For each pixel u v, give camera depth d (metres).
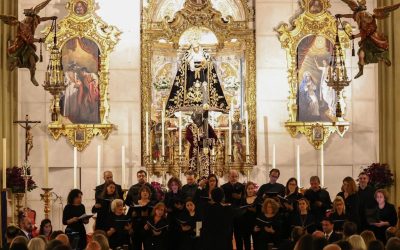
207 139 24.80
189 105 26.22
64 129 25.81
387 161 21.75
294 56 26.34
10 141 22.02
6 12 21.59
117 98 26.12
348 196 18.98
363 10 21.08
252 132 26.20
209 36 26.53
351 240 12.09
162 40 26.39
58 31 25.91
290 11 26.47
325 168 26.23
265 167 26.16
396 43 21.22
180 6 26.64
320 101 26.33
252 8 26.59
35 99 25.84
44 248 12.34
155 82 26.36
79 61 26.03
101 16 26.23
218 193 18.16
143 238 19.33
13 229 15.57
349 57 26.38
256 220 19.00
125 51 26.23
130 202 20.66
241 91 26.41
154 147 26.08
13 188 21.16
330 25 26.34
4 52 21.03
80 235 19.19
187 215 19.52
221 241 18.03
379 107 22.17
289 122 26.17
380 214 18.69
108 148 26.00
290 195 19.95
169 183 20.41
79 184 25.86
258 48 26.38
